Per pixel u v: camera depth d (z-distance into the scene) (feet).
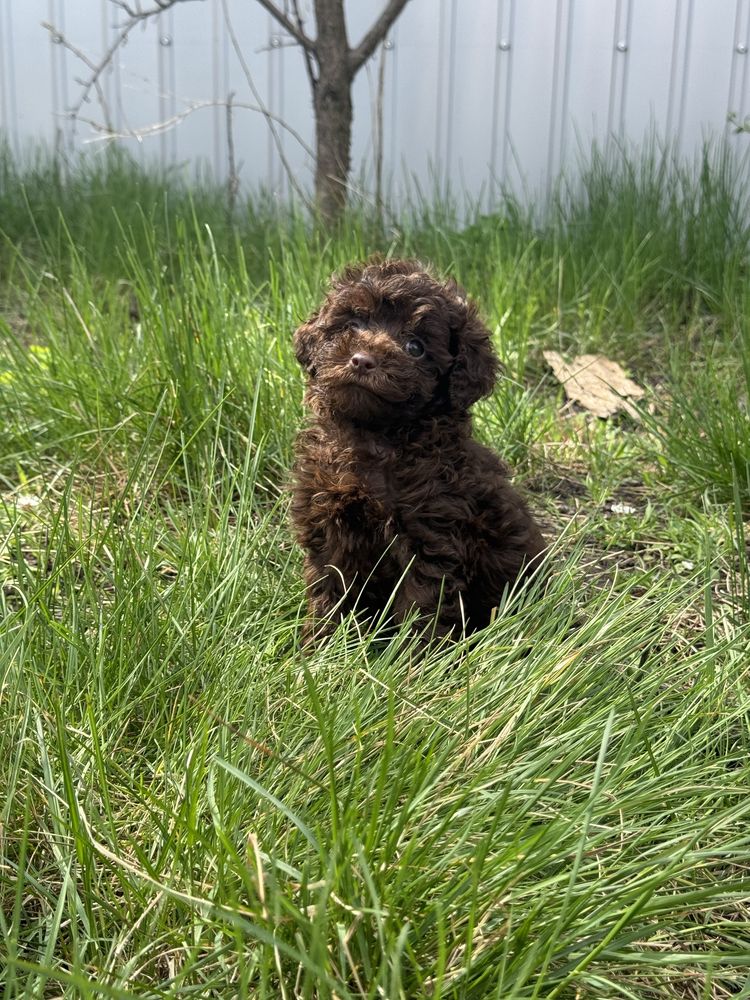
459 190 4.38
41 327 2.92
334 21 3.54
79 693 1.33
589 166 4.20
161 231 3.62
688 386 2.77
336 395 1.71
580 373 3.00
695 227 3.66
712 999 1.11
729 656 1.57
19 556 1.59
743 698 1.44
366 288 1.80
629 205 3.68
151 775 1.33
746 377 2.43
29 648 1.36
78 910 1.09
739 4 4.03
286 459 2.26
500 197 4.35
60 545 1.61
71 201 4.17
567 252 3.50
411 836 1.13
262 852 1.09
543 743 1.25
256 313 2.66
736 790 1.23
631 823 1.20
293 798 1.15
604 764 1.29
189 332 2.33
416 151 4.38
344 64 3.58
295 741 1.30
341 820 1.14
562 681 1.39
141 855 1.06
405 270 1.86
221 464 2.27
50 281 3.31
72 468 1.97
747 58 4.08
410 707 1.33
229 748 1.27
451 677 1.44
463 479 1.75
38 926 1.09
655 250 3.58
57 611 1.63
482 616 1.84
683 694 1.50
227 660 1.46
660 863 1.07
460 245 3.52
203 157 4.58
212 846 1.09
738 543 1.78
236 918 0.90
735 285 3.34
